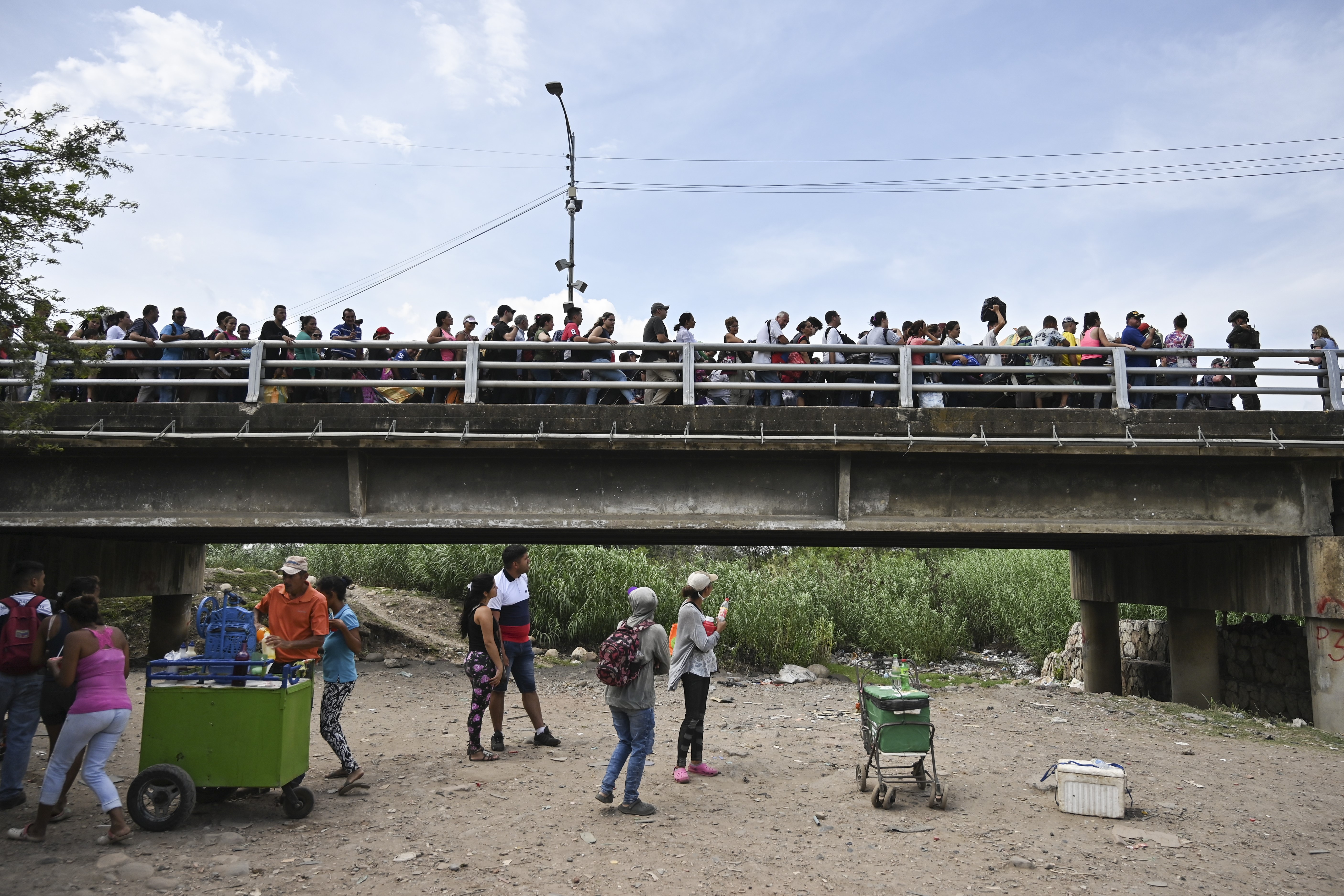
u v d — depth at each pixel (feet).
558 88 60.49
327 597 23.82
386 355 39.52
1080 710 37.24
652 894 16.67
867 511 35.45
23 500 34.32
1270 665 42.70
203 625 22.26
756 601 55.06
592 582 57.47
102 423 33.35
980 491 35.76
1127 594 49.44
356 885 16.96
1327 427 34.96
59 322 27.09
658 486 35.19
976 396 40.09
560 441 33.58
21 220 24.71
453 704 37.50
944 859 18.71
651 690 21.75
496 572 59.52
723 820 21.18
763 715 36.06
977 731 32.22
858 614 63.21
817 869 18.08
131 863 17.72
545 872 17.70
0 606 22.40
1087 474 36.01
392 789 23.47
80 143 25.27
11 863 17.83
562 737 30.58
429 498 34.83
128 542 45.50
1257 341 39.17
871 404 39.01
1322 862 19.13
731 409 34.14
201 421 33.63
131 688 39.24
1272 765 28.30
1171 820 21.70
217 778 20.12
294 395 37.73
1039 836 20.18
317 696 38.68
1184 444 34.17
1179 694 45.21
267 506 34.65
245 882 17.04
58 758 18.98
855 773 25.67
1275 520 35.99
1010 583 71.41
